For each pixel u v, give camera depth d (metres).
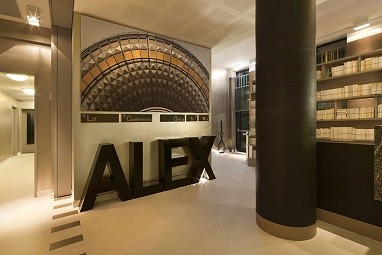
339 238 2.28
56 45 3.73
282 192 2.31
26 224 2.69
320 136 5.11
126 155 3.83
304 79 2.27
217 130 9.32
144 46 4.07
